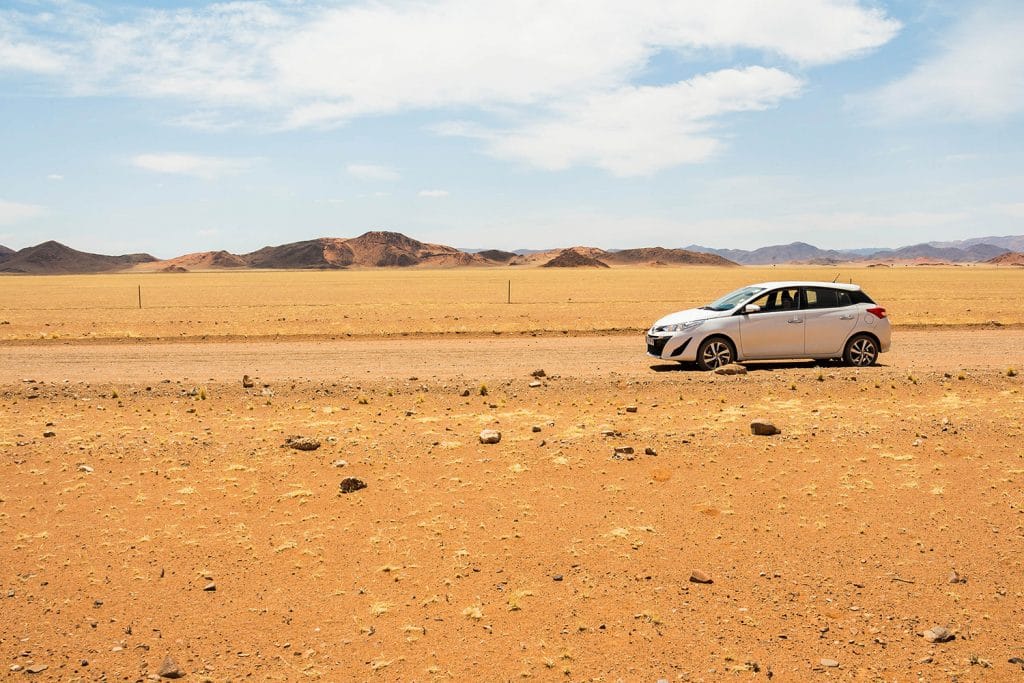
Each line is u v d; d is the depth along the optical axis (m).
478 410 11.29
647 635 5.20
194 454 8.95
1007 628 5.25
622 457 8.66
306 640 5.19
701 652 4.98
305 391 12.81
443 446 9.13
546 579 6.03
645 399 11.94
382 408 11.47
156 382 14.05
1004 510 7.24
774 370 15.03
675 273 171.75
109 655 4.98
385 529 6.96
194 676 4.73
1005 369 14.48
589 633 5.23
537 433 9.70
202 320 31.73
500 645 5.09
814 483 7.96
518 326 25.81
